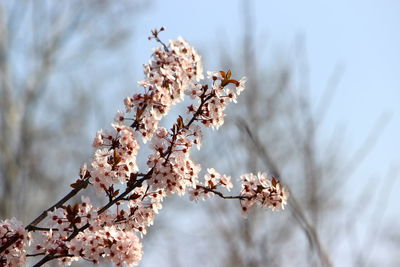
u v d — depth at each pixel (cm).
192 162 717
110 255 686
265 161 780
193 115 728
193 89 720
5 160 2066
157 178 701
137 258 692
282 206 741
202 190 742
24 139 2228
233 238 1309
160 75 742
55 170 2805
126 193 704
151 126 711
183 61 748
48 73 2572
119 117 720
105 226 705
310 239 758
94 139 702
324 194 1165
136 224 722
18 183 2059
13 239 673
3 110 2250
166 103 719
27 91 2448
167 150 705
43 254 695
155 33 757
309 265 760
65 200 713
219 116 721
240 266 1238
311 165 1148
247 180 749
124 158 693
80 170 718
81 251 681
